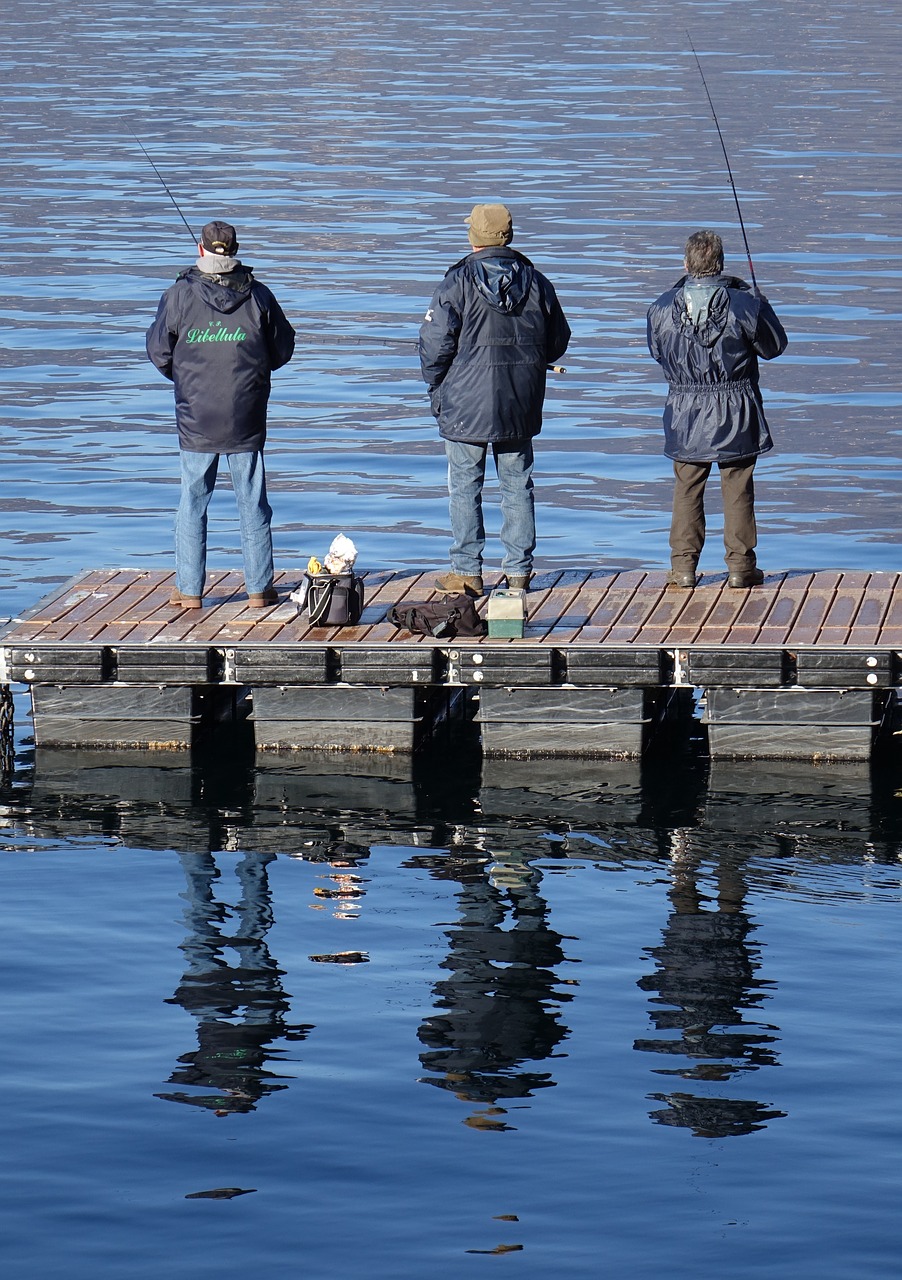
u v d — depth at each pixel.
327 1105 9.08
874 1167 8.50
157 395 25.84
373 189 41.34
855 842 12.33
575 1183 8.41
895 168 43.50
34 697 14.18
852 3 84.94
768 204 39.34
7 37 71.12
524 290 13.66
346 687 13.90
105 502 21.00
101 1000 10.16
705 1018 9.90
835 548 19.20
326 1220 8.13
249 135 48.91
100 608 14.73
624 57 65.25
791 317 29.95
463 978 10.41
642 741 13.82
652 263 33.72
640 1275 7.73
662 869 11.93
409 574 15.63
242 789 13.45
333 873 11.93
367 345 28.45
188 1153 8.66
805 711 13.62
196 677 13.82
